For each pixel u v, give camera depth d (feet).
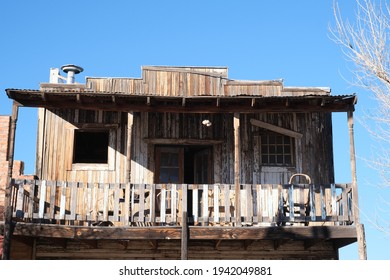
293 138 52.44
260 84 54.08
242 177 51.34
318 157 52.01
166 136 51.90
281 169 51.65
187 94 53.52
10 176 41.86
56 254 47.06
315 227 42.70
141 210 42.80
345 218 42.70
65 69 58.54
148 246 47.70
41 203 42.09
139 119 52.08
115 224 48.26
